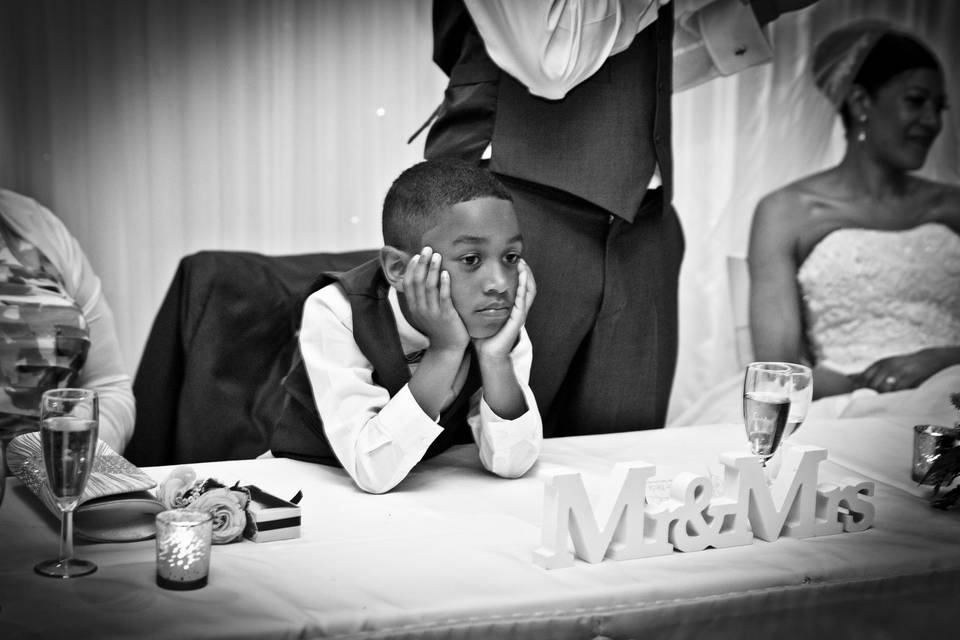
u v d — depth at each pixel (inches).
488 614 47.4
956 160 129.3
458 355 65.2
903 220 128.0
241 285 97.3
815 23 124.4
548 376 100.8
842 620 54.4
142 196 98.7
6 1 93.4
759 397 57.4
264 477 67.9
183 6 98.0
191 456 94.9
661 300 105.0
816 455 59.7
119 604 45.8
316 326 69.9
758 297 124.9
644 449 78.4
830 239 125.9
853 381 126.0
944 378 124.9
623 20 89.1
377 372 69.9
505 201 66.9
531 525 59.6
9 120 94.8
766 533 58.6
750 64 114.9
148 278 99.3
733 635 52.1
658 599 50.6
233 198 101.5
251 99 101.0
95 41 96.0
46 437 47.2
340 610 46.1
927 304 128.3
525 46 86.1
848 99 126.0
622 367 103.4
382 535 56.9
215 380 95.4
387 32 103.4
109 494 54.6
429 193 65.9
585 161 95.0
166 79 98.3
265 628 44.0
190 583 47.8
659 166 98.7
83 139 96.8
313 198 104.0
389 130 105.2
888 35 126.4
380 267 71.3
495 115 94.9
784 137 124.3
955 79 129.9
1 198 84.3
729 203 123.3
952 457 64.0
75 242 87.9
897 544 58.6
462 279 65.9
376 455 64.4
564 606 48.7
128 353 98.9
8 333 78.3
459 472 71.4
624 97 95.3
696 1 114.0
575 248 98.0
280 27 100.8
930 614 56.4
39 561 50.8
